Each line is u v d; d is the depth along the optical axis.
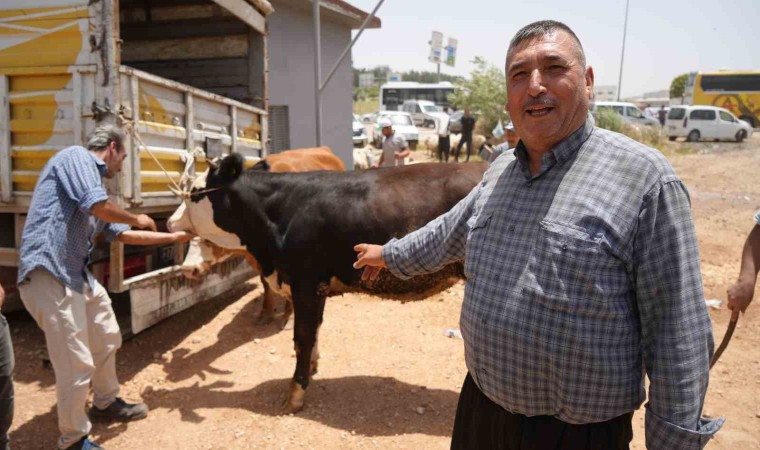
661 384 1.88
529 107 2.03
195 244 5.15
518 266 2.05
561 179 2.04
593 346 1.93
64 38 4.59
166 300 5.44
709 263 8.63
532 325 2.01
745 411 4.48
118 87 4.54
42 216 3.75
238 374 5.18
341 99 15.62
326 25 14.62
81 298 3.85
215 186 4.68
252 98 7.61
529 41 2.07
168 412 4.50
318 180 4.59
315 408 4.54
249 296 7.37
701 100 39.03
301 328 4.48
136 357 5.51
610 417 2.01
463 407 2.47
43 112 4.74
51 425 4.29
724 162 22.98
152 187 5.07
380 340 5.88
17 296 6.07
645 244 1.87
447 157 21.02
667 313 1.87
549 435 2.12
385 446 4.03
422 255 2.62
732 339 5.84
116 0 4.53
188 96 5.55
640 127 29.44
